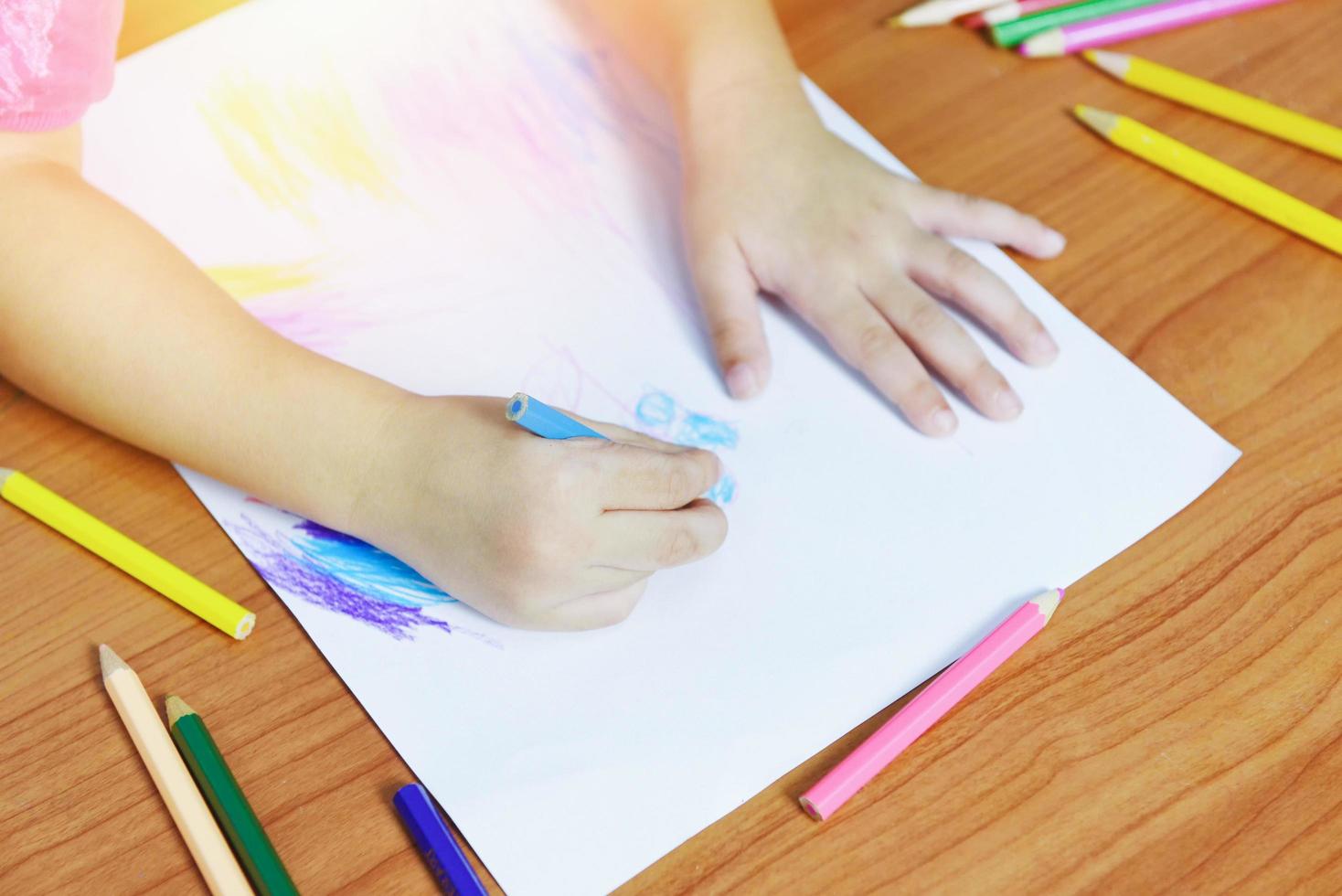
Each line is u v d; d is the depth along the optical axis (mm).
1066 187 580
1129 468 478
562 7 671
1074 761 396
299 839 393
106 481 496
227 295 511
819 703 419
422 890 380
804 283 544
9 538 478
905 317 524
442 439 448
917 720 400
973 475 481
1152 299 534
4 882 388
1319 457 475
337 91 633
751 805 395
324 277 563
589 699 425
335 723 422
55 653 444
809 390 519
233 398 472
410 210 589
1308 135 576
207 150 608
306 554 471
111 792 409
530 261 570
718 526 454
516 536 424
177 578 452
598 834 390
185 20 676
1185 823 381
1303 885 366
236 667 438
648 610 449
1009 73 632
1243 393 499
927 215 557
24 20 472
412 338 539
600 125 626
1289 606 431
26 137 510
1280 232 553
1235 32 635
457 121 626
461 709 424
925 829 385
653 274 565
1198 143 590
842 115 616
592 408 512
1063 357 517
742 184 572
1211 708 407
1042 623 425
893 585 450
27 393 526
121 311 481
